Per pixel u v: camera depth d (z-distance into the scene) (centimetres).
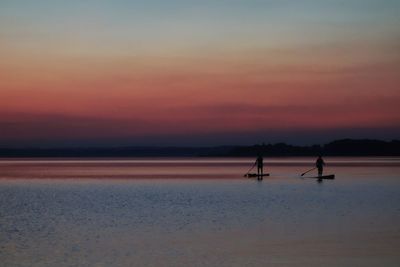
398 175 8900
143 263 2219
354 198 4712
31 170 13525
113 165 18850
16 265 2209
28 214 3897
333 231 2855
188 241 2653
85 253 2414
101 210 4106
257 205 4234
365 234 2747
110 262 2244
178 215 3694
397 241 2552
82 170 13350
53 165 19350
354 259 2205
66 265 2202
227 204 4362
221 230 2973
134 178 8956
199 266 2153
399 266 2092
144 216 3678
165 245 2564
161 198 5066
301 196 4975
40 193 5941
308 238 2655
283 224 3144
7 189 6656
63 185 7350
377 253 2303
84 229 3108
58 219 3584
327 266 2105
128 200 4919
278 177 8462
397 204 4166
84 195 5581
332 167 13300
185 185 6962
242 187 6341
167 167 15325
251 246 2494
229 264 2172
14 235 2911
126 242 2659
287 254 2316
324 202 4381
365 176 8619
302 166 14612
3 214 3909
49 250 2483
